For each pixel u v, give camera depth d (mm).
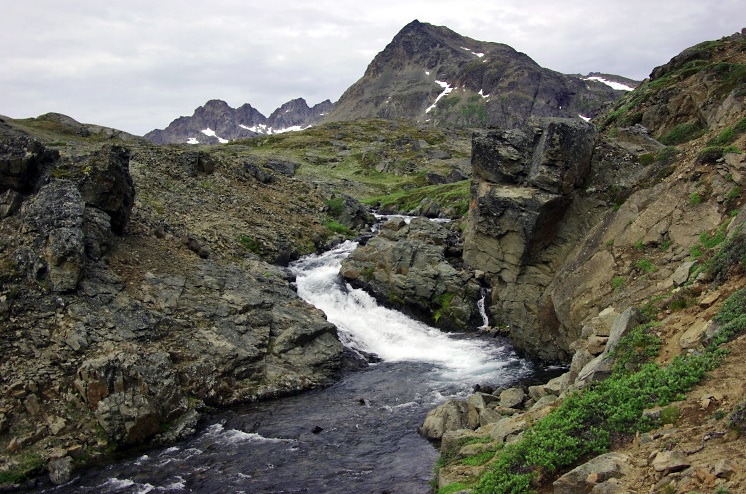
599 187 31016
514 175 32500
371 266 40719
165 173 50500
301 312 33344
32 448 20438
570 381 21031
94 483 19359
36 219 28172
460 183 78688
